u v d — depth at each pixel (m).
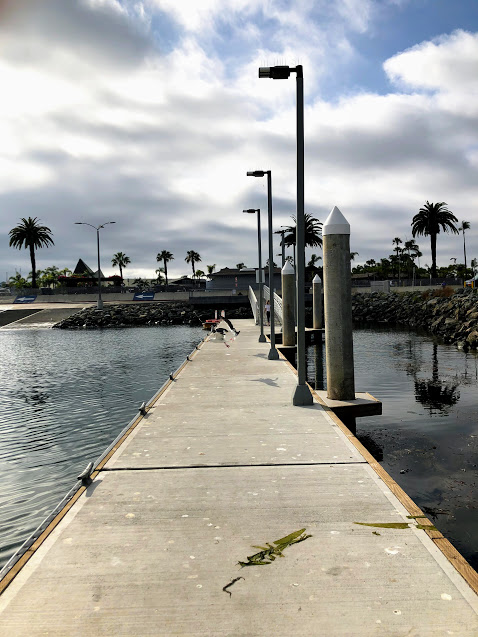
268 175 18.33
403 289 69.06
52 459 10.95
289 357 24.00
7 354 32.03
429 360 24.92
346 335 11.24
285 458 6.89
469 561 5.86
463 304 42.56
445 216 73.12
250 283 78.50
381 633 3.15
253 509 5.15
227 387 12.81
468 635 3.12
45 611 3.45
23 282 122.31
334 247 11.10
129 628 3.25
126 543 4.44
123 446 7.59
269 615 3.35
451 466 9.37
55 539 4.54
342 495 5.50
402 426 12.43
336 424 8.88
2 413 15.66
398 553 4.16
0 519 7.83
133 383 20.50
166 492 5.68
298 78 10.09
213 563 4.06
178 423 9.05
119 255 138.12
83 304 75.12
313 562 4.04
